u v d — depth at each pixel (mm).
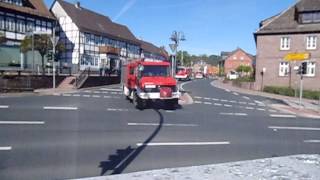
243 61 126000
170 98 22422
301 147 12273
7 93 29297
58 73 40438
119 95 31312
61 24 55406
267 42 50000
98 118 17641
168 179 4492
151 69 22969
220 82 75562
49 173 7828
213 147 11477
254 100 33812
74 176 7633
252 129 16422
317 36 47062
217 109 24719
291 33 48562
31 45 41094
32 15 45781
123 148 10766
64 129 14031
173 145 11516
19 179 7340
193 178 4543
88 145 11031
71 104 23406
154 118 18406
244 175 4652
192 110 23141
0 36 37156
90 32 56875
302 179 4457
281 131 16344
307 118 22781
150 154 10047
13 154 9586
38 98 26625
